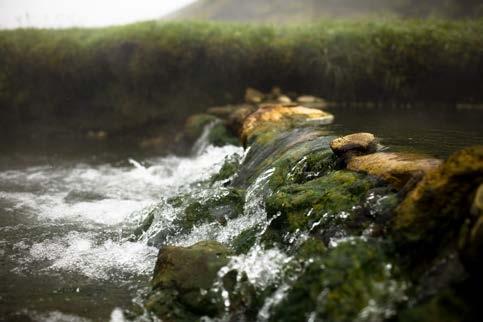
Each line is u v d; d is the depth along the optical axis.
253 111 3.79
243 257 1.88
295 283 1.67
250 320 1.72
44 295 1.91
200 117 4.62
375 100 5.15
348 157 2.15
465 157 1.61
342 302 1.52
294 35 5.42
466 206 1.57
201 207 2.36
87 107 5.35
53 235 2.43
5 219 2.63
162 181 3.44
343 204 1.88
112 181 3.43
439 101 5.15
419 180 1.74
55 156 4.27
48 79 5.33
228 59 5.18
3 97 5.29
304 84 5.25
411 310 1.46
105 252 2.27
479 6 8.23
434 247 1.60
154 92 5.24
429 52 5.12
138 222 2.58
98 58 5.25
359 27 5.63
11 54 5.36
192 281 1.82
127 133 5.20
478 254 1.44
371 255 1.61
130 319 1.76
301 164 2.31
